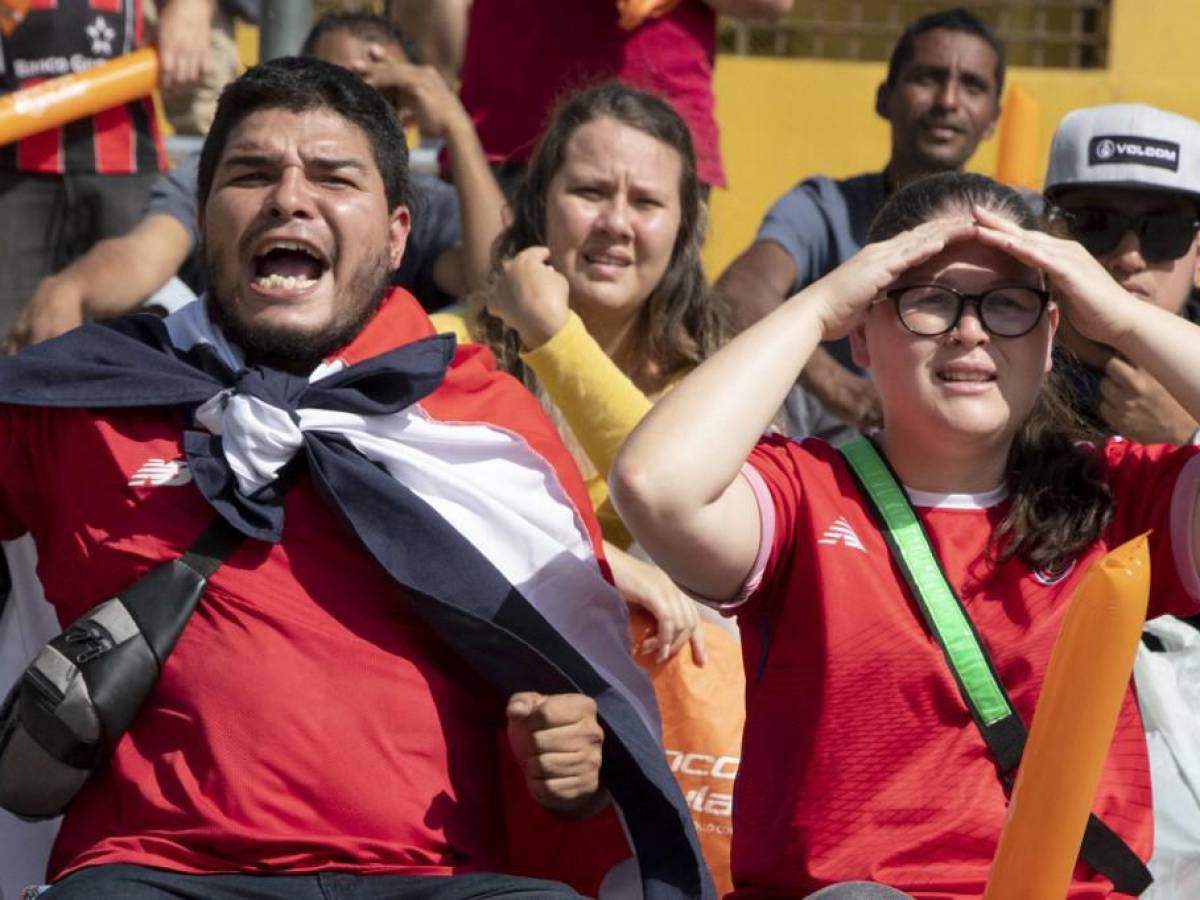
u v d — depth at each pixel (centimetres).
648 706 1522
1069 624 1156
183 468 1477
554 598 1503
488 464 1533
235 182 1524
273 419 1466
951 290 1387
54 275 2258
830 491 1407
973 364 1383
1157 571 1418
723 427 1355
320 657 1424
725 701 1653
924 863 1344
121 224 2477
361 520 1452
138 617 1413
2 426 1512
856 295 1384
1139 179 1959
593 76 2398
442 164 2388
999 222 1387
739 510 1373
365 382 1520
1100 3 3244
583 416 1762
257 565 1445
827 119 3167
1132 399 1836
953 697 1355
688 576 1380
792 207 2452
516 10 2430
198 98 2903
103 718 1395
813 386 2264
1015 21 3269
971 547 1398
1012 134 2641
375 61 2302
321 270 1528
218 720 1400
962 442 1392
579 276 1948
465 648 1445
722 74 3158
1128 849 1350
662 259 1958
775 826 1373
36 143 2439
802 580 1388
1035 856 1169
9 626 1574
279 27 2470
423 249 2286
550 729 1402
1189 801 1622
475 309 1973
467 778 1440
